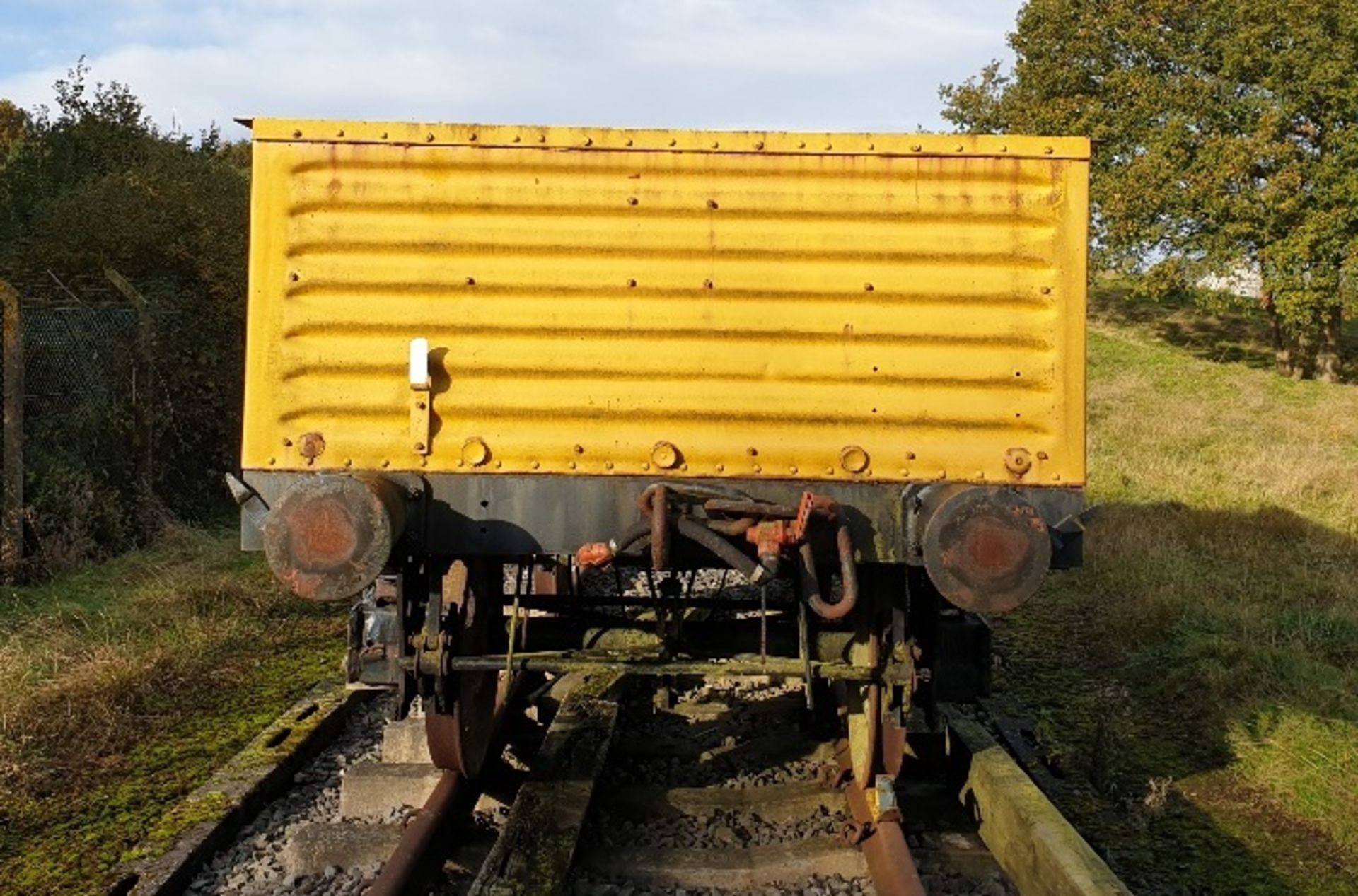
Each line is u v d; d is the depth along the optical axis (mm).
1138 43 28266
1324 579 9898
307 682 7422
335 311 4500
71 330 11922
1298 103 25094
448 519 4516
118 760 5969
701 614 7668
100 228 14266
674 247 4508
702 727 6535
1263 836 5352
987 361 4547
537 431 4527
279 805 5453
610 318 4516
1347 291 25453
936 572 4152
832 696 6176
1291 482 14148
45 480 10656
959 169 4520
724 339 4535
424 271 4508
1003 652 8461
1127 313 36094
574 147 4488
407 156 4492
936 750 5816
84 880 4531
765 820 5141
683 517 4383
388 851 4707
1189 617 8680
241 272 14500
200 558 10680
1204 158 26250
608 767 5801
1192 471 15641
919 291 4527
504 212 4512
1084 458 4559
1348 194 24484
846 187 4512
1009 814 4699
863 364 4535
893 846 4488
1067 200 4527
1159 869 4973
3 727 6000
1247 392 24781
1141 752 6410
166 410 12812
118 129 17641
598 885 4492
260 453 4500
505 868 4188
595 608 8016
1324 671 7340
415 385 4430
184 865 4602
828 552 4605
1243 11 25734
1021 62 31156
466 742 5070
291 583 4082
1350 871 4980
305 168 4492
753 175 4508
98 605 8898
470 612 5055
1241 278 27812
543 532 4520
